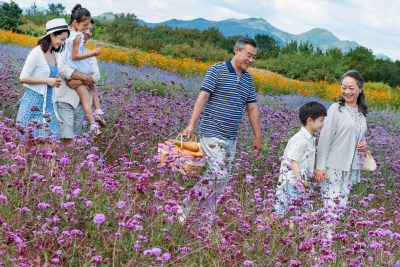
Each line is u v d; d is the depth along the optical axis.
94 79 5.64
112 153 5.54
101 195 3.43
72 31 5.37
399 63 42.28
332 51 39.69
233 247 3.23
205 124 4.70
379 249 3.41
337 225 3.88
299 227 3.55
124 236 3.10
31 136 4.14
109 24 46.78
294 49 40.56
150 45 35.47
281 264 3.19
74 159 4.21
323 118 4.54
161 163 4.32
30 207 3.31
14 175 3.65
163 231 3.24
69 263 2.88
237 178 5.29
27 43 21.11
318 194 4.38
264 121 7.93
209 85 4.54
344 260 3.48
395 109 18.56
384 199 5.56
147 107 7.10
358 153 4.71
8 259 2.79
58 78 5.23
